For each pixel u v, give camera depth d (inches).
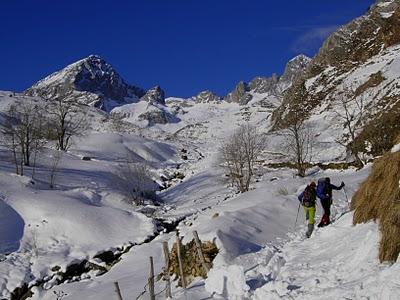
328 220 595.8
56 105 3292.3
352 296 300.8
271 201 773.9
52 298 730.8
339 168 1601.9
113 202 1353.3
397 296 269.7
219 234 559.8
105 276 778.2
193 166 2271.2
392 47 2817.4
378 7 3558.1
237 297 398.0
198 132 5236.2
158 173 1999.3
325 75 3117.6
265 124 3668.8
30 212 1109.1
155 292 521.3
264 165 1872.5
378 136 1644.9
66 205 1132.5
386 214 388.2
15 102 3868.1
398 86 1994.3
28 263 932.0
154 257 798.5
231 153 1775.3
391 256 342.3
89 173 1676.9
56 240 1023.0
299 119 2677.2
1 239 1002.1
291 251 510.6
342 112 2305.6
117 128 4180.6
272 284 372.2
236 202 1032.8
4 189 1200.2
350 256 402.6
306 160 1846.7
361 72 2664.9
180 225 1062.4
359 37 3297.2
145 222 1105.4
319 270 397.4
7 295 836.6
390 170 452.1
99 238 1021.8
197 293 436.1
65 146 2182.6
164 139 3909.9
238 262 517.7
